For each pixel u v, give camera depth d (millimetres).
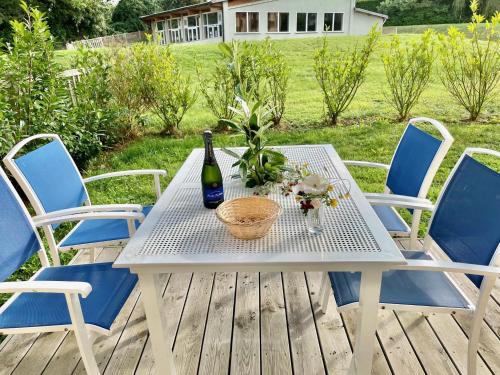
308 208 1171
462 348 1588
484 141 4020
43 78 3311
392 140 4211
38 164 1792
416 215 1710
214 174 1413
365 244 1150
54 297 1381
